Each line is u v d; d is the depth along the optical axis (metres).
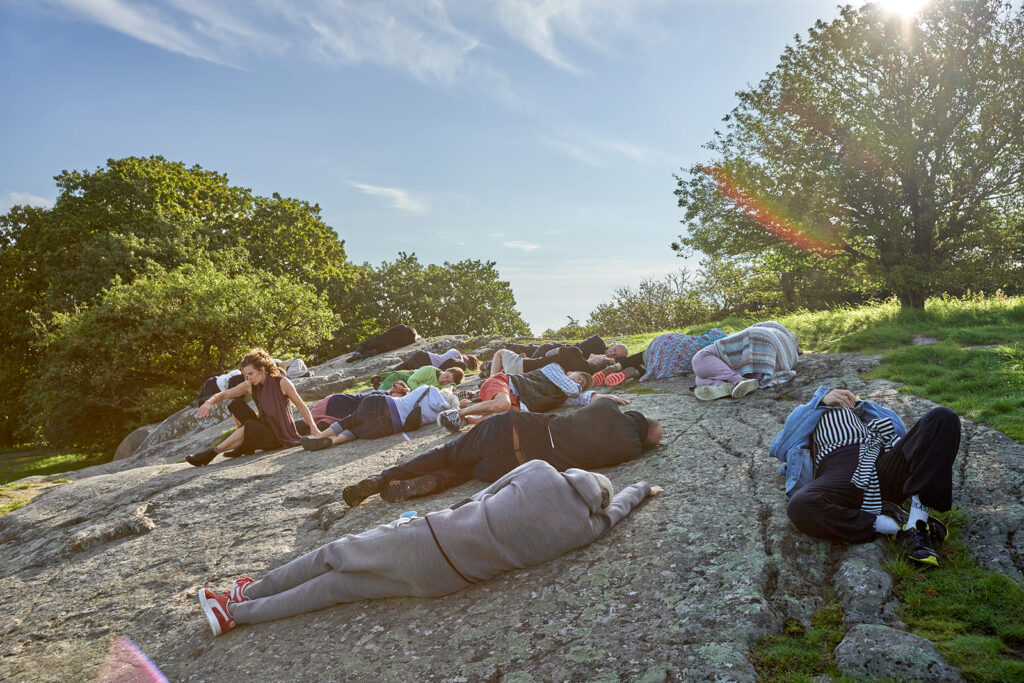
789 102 13.12
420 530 3.52
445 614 3.41
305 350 30.03
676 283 28.84
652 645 2.84
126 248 26.58
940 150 12.18
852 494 3.60
